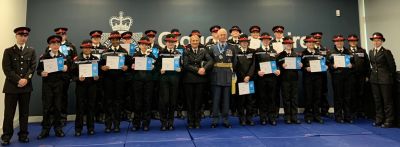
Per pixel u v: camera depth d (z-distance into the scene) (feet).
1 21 16.75
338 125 17.07
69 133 15.79
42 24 21.16
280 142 13.26
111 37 15.80
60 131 15.05
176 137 14.30
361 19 23.98
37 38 20.98
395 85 16.75
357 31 23.98
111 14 22.03
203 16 22.88
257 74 17.26
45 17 21.25
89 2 21.91
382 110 16.99
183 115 20.51
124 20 22.12
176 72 15.94
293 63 17.31
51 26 21.25
